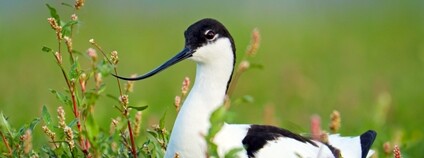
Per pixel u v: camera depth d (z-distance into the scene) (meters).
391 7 27.33
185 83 8.72
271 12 28.28
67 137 7.86
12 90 15.68
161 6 29.05
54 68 18.16
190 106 8.09
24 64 18.81
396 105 14.40
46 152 8.16
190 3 30.39
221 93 8.28
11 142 7.97
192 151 7.93
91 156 7.94
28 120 12.79
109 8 27.00
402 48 21.38
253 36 9.26
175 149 8.00
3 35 23.59
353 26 25.42
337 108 14.33
